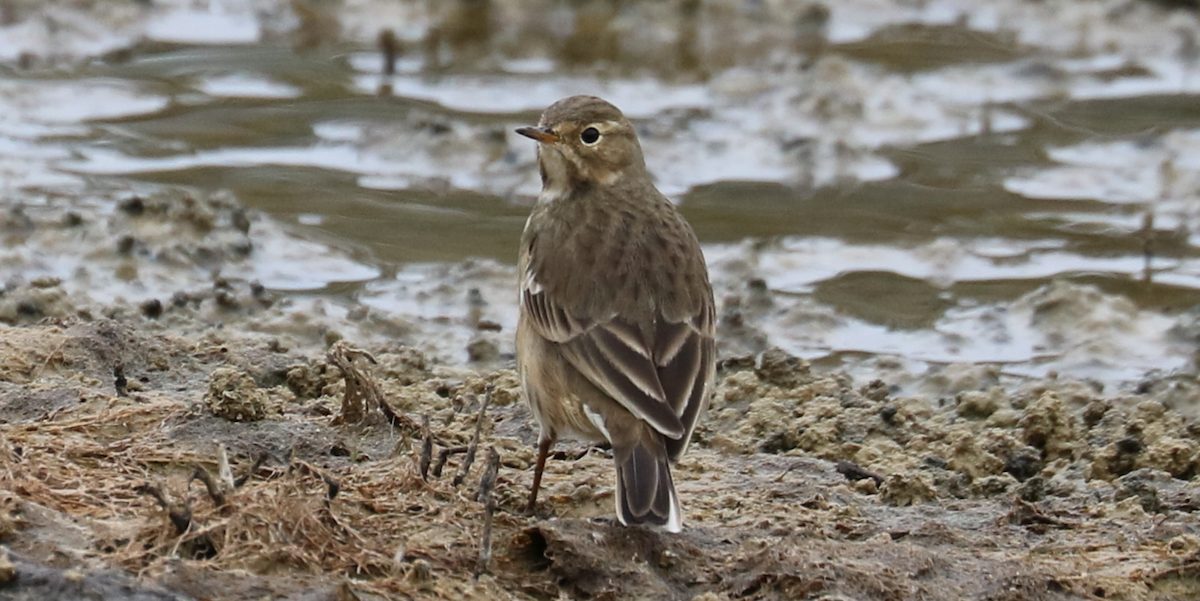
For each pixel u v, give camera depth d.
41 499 9.12
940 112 20.86
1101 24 24.22
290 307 15.41
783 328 15.40
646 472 9.27
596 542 9.27
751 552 9.46
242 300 15.38
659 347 9.86
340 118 20.06
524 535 9.35
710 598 8.94
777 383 13.46
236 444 10.77
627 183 11.29
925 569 9.38
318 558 8.78
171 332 14.32
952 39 23.77
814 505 10.74
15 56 21.73
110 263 16.11
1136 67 22.77
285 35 23.09
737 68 22.31
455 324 15.32
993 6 24.95
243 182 18.27
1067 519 10.68
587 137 11.24
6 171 18.11
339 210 17.73
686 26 23.97
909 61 22.70
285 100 20.64
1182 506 11.05
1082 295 15.77
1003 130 20.44
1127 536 10.36
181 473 10.25
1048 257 17.05
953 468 11.76
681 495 10.84
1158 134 20.06
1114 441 12.10
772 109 20.72
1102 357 14.89
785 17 24.23
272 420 11.16
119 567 8.32
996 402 13.23
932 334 15.38
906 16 24.80
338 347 11.48
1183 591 9.64
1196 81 22.20
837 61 22.03
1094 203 18.39
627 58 22.73
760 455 11.80
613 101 20.86
